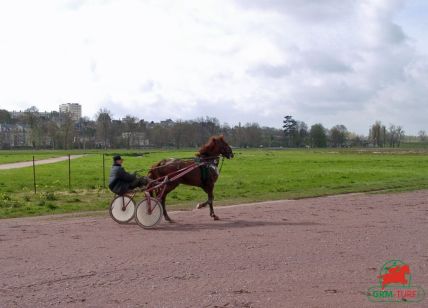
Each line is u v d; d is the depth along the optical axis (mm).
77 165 48875
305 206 16781
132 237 10891
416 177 32031
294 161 56969
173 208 16469
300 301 6484
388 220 13367
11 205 17078
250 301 6477
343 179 30812
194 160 13328
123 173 12828
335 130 167375
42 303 6438
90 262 8539
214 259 8734
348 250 9461
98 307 6285
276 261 8594
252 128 154750
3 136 149375
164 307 6262
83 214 15047
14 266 8289
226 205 17391
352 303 6434
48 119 159625
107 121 140625
